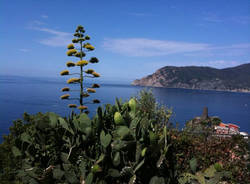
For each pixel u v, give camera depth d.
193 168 2.90
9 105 113.62
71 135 2.38
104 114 2.71
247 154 4.80
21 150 2.44
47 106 112.19
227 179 3.97
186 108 126.56
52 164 2.36
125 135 2.25
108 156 2.24
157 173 2.38
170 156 2.58
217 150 4.61
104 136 2.21
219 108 147.62
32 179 2.36
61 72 5.34
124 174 2.23
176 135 4.93
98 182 2.16
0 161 3.20
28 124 3.48
